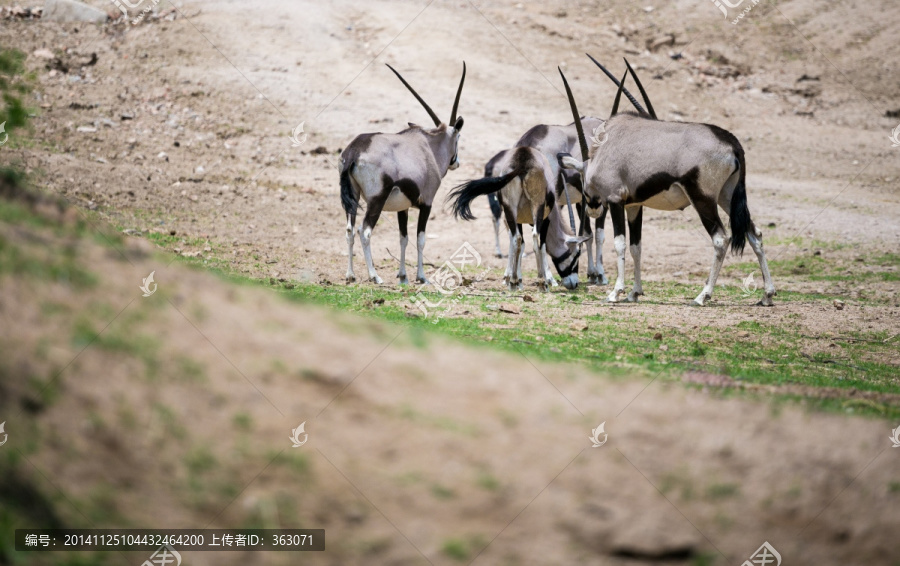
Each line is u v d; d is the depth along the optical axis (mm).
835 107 111938
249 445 19219
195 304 23625
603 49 118000
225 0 114000
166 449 18484
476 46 112750
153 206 65500
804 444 23219
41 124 78812
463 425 21672
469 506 19078
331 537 17703
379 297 42969
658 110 104812
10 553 15641
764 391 27969
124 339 20641
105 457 17828
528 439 21688
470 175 81938
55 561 15852
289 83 97688
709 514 20125
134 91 91750
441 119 93875
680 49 123000
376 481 19203
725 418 24469
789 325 43219
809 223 75000
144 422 18797
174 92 92750
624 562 18438
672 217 78000
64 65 93750
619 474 21016
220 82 95750
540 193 49312
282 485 18531
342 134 88750
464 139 90188
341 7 118812
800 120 108562
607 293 51906
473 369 25141
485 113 96625
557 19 126188
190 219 64312
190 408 19578
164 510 17344
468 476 19891
